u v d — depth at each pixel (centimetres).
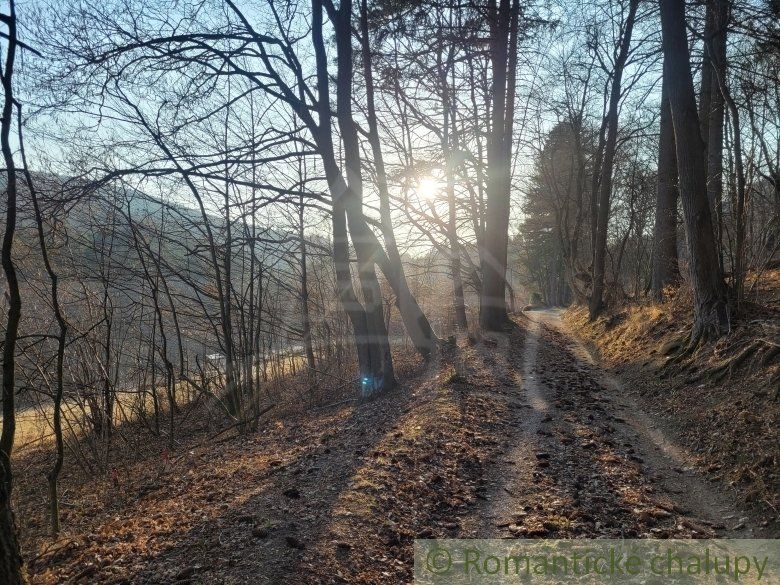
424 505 515
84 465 1050
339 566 397
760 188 1089
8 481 375
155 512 578
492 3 1525
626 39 1991
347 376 1480
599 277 2070
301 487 557
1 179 547
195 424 1367
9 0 445
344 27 1074
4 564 357
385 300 1897
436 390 981
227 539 443
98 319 1204
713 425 654
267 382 1633
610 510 493
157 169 994
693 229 948
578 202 2800
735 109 945
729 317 901
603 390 1018
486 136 1872
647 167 2261
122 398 1434
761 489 482
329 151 1108
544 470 600
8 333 422
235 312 1334
